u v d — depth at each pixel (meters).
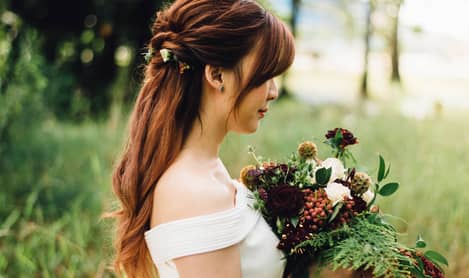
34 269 3.18
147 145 1.43
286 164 1.65
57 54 10.12
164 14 1.49
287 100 9.77
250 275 1.41
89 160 4.89
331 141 1.70
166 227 1.34
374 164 4.33
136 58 9.84
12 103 5.02
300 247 1.46
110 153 5.05
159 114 1.43
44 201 4.18
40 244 3.46
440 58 8.91
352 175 1.61
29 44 5.38
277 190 1.50
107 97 9.16
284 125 5.94
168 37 1.45
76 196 4.20
